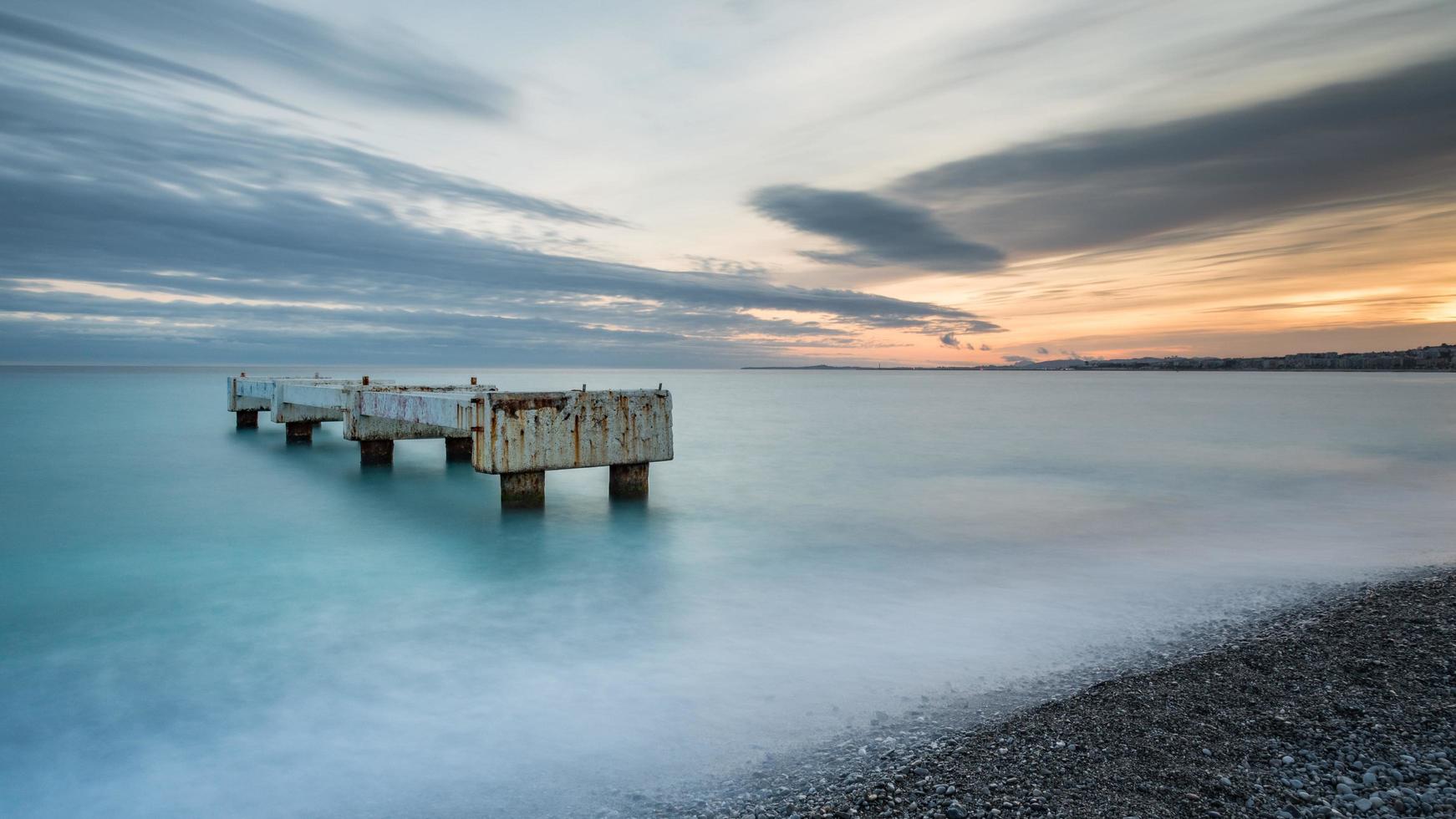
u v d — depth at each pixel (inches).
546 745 191.2
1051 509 514.0
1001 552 390.6
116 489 584.7
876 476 669.3
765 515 489.4
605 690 224.4
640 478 500.1
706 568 362.6
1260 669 223.6
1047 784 163.5
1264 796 155.7
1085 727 189.8
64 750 191.9
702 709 210.4
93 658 253.4
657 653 254.5
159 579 347.9
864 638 265.6
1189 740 180.9
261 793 172.2
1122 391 3070.9
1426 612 271.9
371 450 652.1
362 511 499.8
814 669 238.2
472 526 450.6
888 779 169.5
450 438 685.9
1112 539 420.8
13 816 163.3
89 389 2333.9
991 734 189.2
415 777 177.8
